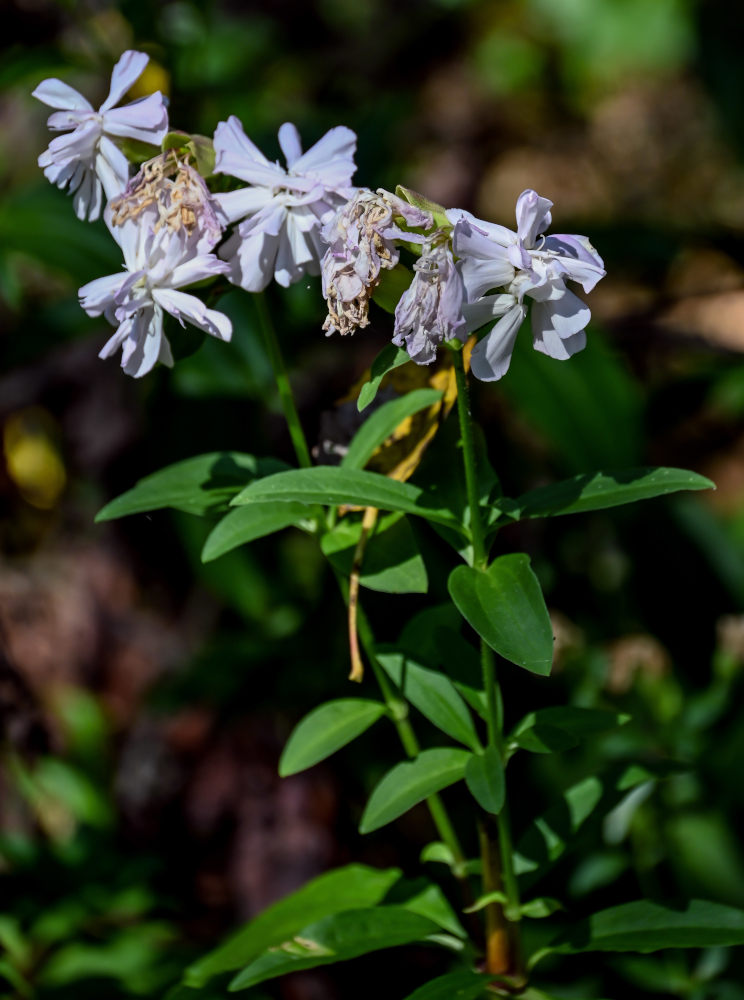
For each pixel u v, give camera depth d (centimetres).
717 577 90
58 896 76
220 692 82
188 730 88
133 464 96
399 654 63
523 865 63
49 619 100
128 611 100
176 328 61
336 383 87
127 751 90
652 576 89
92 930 76
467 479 58
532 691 79
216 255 59
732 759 78
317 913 65
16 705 74
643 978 72
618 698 79
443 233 55
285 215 58
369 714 64
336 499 59
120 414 97
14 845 77
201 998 65
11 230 83
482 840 63
